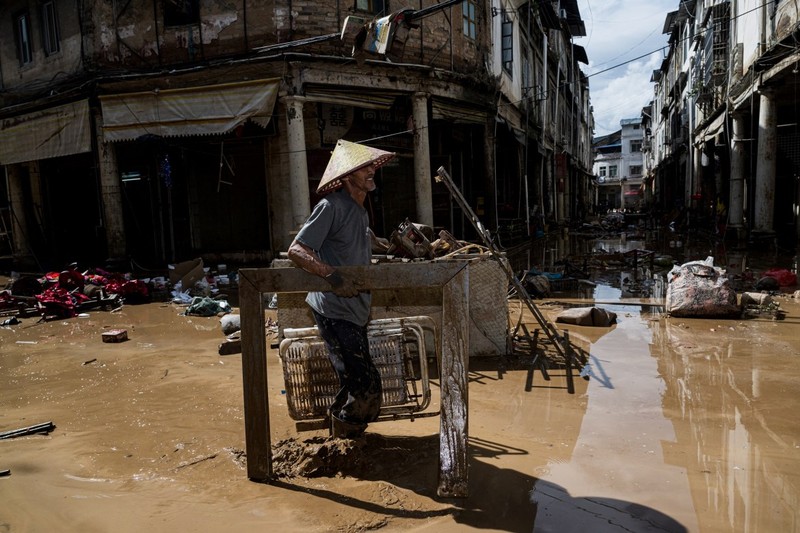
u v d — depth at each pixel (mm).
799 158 17219
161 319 7883
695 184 27734
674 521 2447
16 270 15484
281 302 3877
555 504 2609
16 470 3062
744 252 14539
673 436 3406
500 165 20844
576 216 37688
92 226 15500
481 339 5332
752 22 15484
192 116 11469
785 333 5988
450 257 5289
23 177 16359
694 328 6363
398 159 14133
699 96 22125
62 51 13359
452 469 2676
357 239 2961
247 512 2561
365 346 3002
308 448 3135
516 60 19156
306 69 11094
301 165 11242
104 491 2799
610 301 8305
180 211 13477
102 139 12266
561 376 4719
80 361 5621
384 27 9414
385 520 2486
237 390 4508
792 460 3033
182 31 12000
